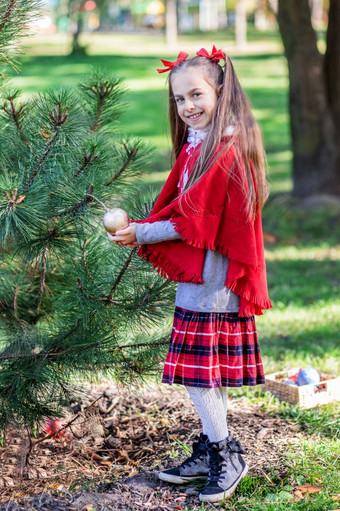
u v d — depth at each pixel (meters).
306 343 4.92
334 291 6.21
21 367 3.00
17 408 2.92
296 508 2.64
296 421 3.53
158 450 3.27
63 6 29.20
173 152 2.95
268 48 35.06
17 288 3.15
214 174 2.52
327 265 7.17
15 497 2.82
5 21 2.83
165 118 3.00
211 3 53.22
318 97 9.34
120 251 3.02
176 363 2.66
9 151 2.99
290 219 8.93
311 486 2.80
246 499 2.72
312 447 3.14
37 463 3.12
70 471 3.06
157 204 2.77
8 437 3.32
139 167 3.14
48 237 2.81
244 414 3.65
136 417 3.65
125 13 51.03
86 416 3.30
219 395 2.73
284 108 18.70
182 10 52.66
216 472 2.75
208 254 2.61
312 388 3.76
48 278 3.36
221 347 2.67
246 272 2.59
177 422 3.58
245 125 2.59
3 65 3.15
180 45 37.50
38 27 2.95
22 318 3.37
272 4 9.43
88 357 2.98
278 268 7.14
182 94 2.60
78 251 3.04
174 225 2.54
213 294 2.62
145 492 2.83
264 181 2.64
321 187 9.48
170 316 3.20
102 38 42.84
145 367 3.22
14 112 2.96
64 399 3.14
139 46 37.22
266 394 3.89
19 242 2.83
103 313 2.96
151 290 3.01
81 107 3.13
